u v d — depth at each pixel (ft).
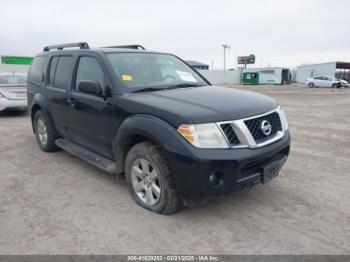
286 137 12.99
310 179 15.79
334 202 13.23
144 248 10.19
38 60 21.58
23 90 36.09
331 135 26.48
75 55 17.10
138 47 18.81
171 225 11.52
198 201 11.21
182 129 10.78
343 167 17.69
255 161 11.21
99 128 14.62
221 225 11.50
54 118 18.85
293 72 206.08
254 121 11.58
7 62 92.48
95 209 12.84
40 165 18.40
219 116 11.01
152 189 12.30
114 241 10.58
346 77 185.68
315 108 48.06
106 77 14.21
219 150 10.69
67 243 10.49
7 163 18.84
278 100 64.08
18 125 30.50
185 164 10.66
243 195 13.89
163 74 15.72
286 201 13.33
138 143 12.64
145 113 12.03
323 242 10.38
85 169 17.62
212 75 205.16
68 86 16.97
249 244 10.34
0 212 12.67
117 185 15.30
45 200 13.75
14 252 10.02
